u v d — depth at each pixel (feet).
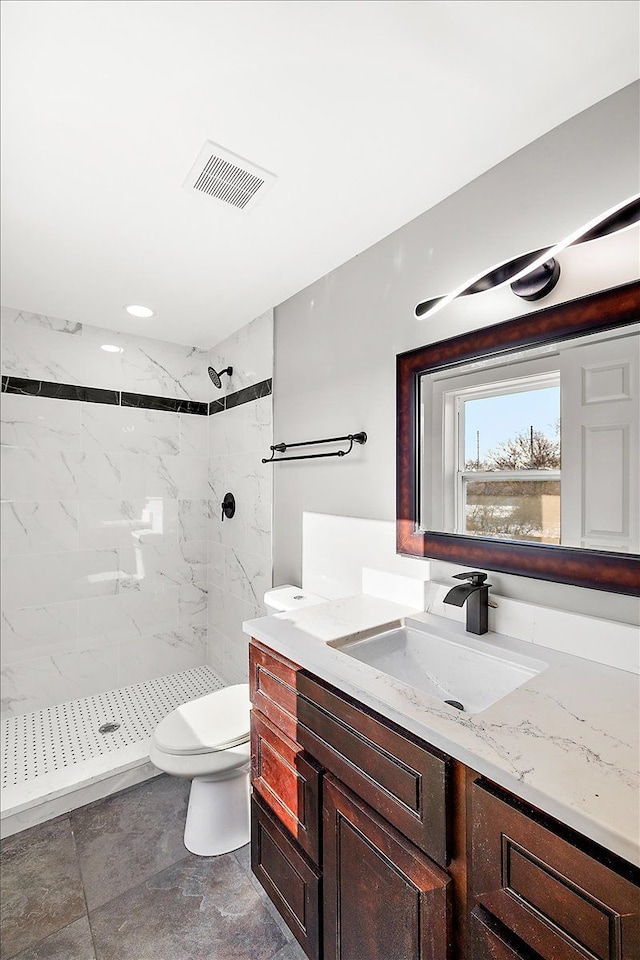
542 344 4.09
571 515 3.87
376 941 3.20
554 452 4.00
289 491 7.48
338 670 3.63
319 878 3.81
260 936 4.53
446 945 2.72
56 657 8.58
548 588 4.09
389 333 5.63
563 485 3.93
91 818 6.16
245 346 8.82
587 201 3.81
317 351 6.84
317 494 6.81
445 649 4.40
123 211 5.21
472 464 4.66
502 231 4.43
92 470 8.95
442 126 3.99
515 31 3.14
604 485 3.68
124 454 9.32
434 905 2.76
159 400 9.75
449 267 4.94
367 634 4.57
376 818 3.22
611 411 3.65
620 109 3.62
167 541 9.89
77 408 8.78
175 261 6.34
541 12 3.01
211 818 5.63
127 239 5.79
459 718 2.89
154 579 9.71
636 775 2.33
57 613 8.59
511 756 2.48
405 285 5.44
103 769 6.63
